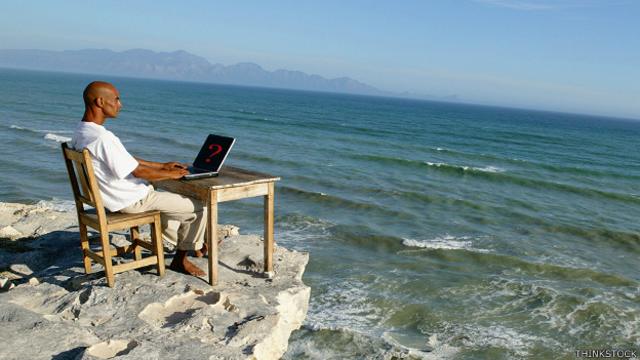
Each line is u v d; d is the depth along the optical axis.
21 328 3.43
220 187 4.30
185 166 4.77
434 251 12.58
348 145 36.59
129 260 5.12
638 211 20.28
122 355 3.18
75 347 3.30
